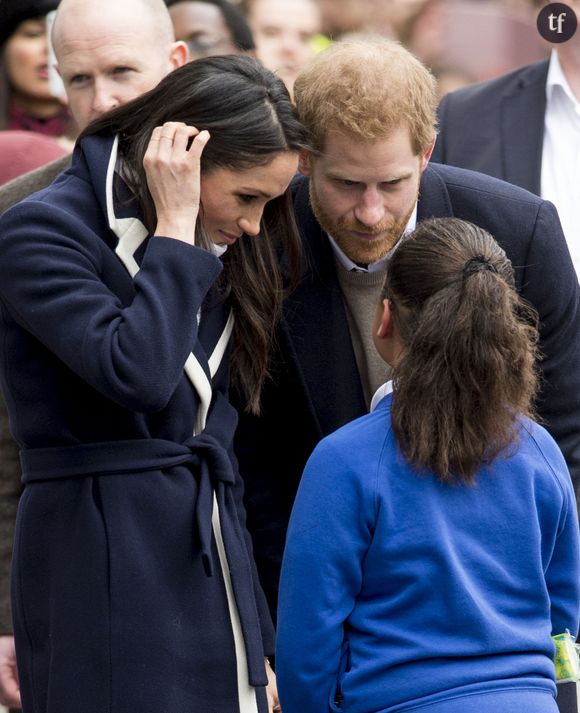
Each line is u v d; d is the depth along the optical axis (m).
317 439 12.17
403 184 11.09
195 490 10.41
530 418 10.02
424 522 9.39
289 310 12.02
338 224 11.28
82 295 9.91
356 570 9.50
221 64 10.54
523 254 12.04
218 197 10.41
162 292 9.91
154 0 13.31
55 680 10.09
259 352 11.30
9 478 12.57
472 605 9.34
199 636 10.23
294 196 12.15
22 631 10.48
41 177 12.77
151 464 10.22
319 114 10.91
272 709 12.38
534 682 9.41
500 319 9.36
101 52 12.87
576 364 12.52
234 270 11.15
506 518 9.55
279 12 18.30
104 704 9.95
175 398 10.41
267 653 11.30
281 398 12.23
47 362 10.22
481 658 9.38
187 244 10.07
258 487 12.45
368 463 9.53
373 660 9.42
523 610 9.61
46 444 10.29
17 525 10.48
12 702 12.78
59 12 13.16
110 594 10.01
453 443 9.35
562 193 16.28
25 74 18.09
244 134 10.22
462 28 18.42
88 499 10.11
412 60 11.06
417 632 9.41
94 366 9.70
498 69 18.48
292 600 9.59
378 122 10.74
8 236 10.09
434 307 9.41
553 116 16.44
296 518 9.64
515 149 16.45
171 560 10.16
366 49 11.05
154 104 10.55
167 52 13.37
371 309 12.05
